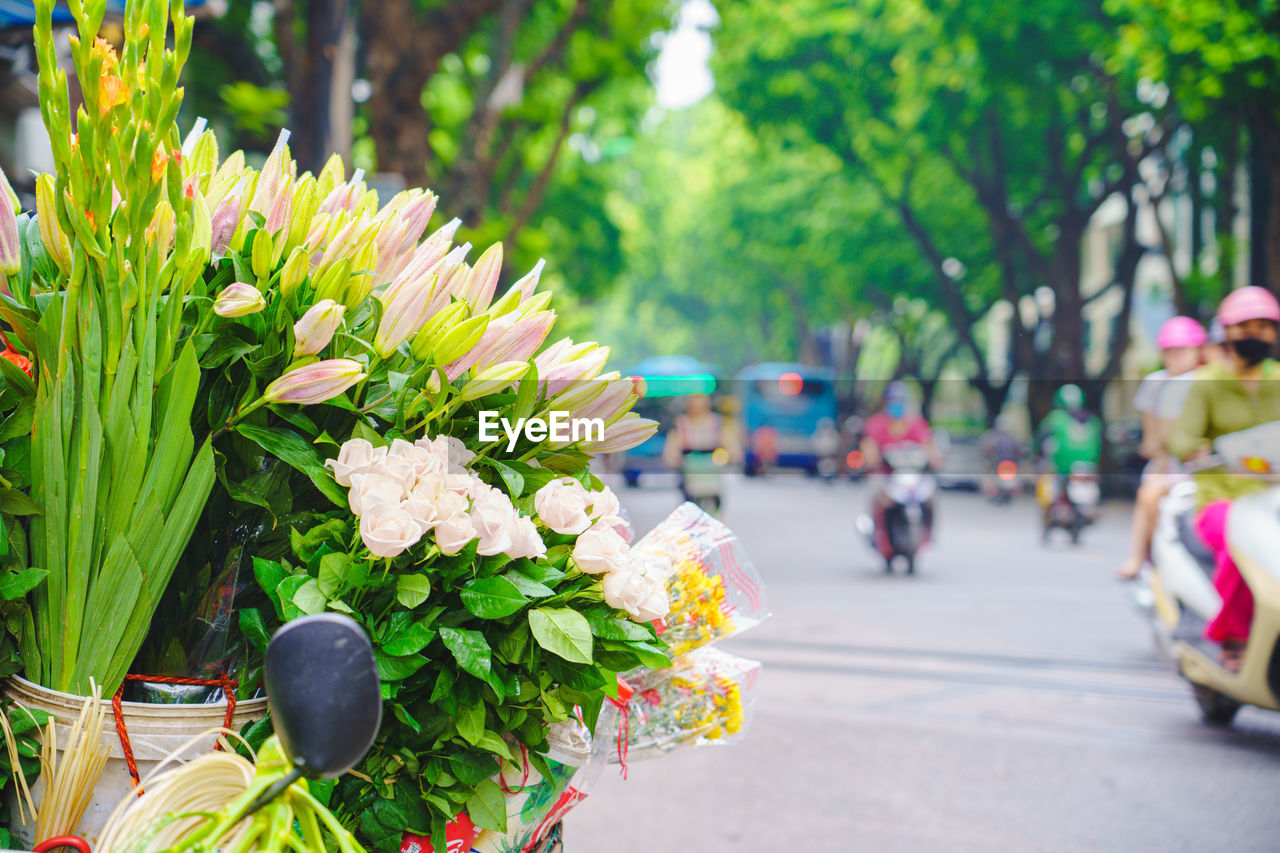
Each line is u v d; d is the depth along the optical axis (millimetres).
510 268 17578
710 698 1904
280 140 1484
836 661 7133
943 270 30016
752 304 56875
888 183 28906
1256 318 5551
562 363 1581
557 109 17172
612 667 1418
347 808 1370
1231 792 4738
